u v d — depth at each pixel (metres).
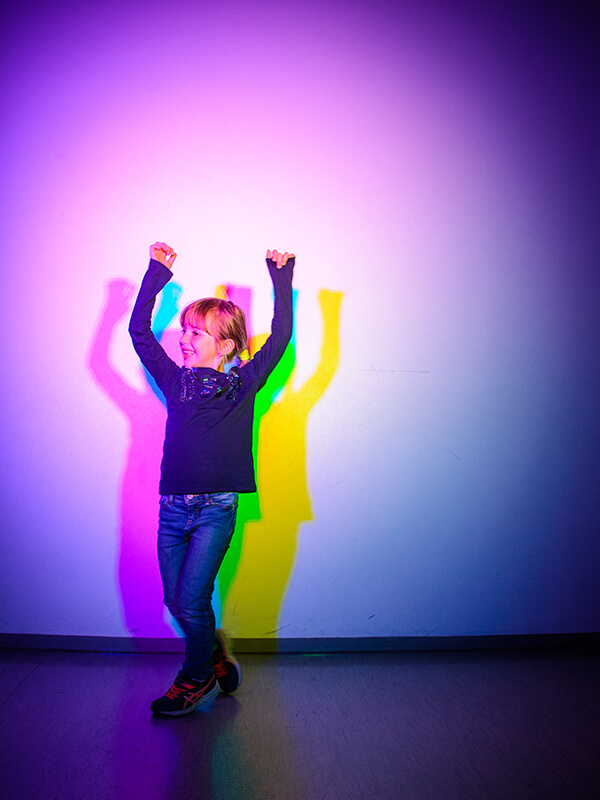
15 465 1.86
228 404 1.55
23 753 1.26
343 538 1.89
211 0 1.95
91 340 1.87
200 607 1.42
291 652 1.87
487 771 1.23
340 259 1.92
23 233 1.89
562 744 1.35
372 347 1.92
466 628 1.92
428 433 1.93
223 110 1.92
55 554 1.85
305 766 1.23
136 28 1.94
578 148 2.01
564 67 2.01
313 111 1.94
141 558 1.85
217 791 1.14
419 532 1.91
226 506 1.48
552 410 1.97
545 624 1.95
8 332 1.88
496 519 1.94
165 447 1.55
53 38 1.93
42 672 1.68
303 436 1.89
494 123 1.99
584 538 1.97
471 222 1.97
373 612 1.89
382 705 1.53
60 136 1.91
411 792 1.15
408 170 1.95
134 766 1.22
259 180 1.91
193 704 1.44
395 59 1.97
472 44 2.00
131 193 1.90
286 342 1.67
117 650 1.83
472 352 1.95
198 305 1.66
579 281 2.00
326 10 1.97
